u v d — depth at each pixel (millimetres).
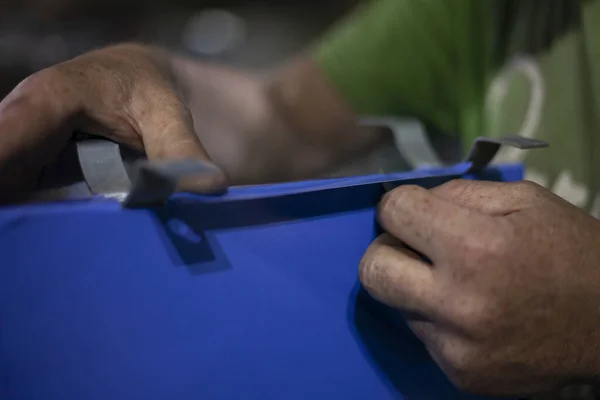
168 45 1493
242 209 300
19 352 258
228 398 306
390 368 360
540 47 667
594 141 584
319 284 330
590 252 332
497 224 319
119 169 307
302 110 766
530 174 646
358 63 821
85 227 263
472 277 307
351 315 344
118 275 272
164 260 281
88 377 271
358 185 335
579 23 621
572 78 618
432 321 328
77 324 266
